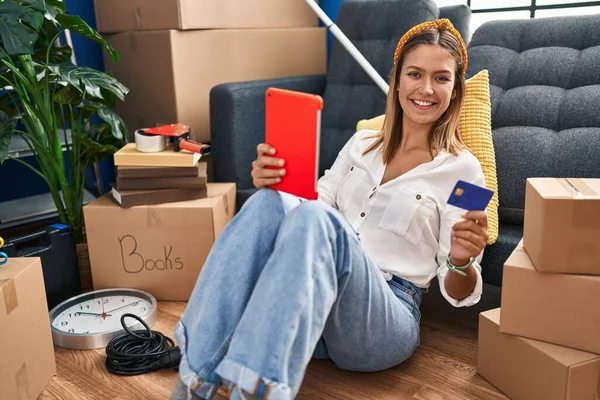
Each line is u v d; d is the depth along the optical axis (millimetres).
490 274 1524
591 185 1171
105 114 1964
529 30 1788
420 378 1379
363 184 1427
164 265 1778
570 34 1703
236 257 1058
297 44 2586
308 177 1067
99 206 1757
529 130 1639
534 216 1175
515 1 2305
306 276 962
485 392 1314
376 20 2182
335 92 2256
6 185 2605
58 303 1779
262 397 938
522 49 1798
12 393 1203
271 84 2127
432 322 1654
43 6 1657
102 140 2127
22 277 1245
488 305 1758
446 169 1327
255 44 2426
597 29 1657
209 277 1078
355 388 1345
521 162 1601
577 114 1579
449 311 1724
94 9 2574
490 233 1486
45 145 1907
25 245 1786
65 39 2541
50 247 1738
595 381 1129
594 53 1628
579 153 1525
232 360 965
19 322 1229
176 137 1783
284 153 1083
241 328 980
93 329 1573
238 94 1993
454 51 1288
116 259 1785
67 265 1797
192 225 1733
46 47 1990
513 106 1690
